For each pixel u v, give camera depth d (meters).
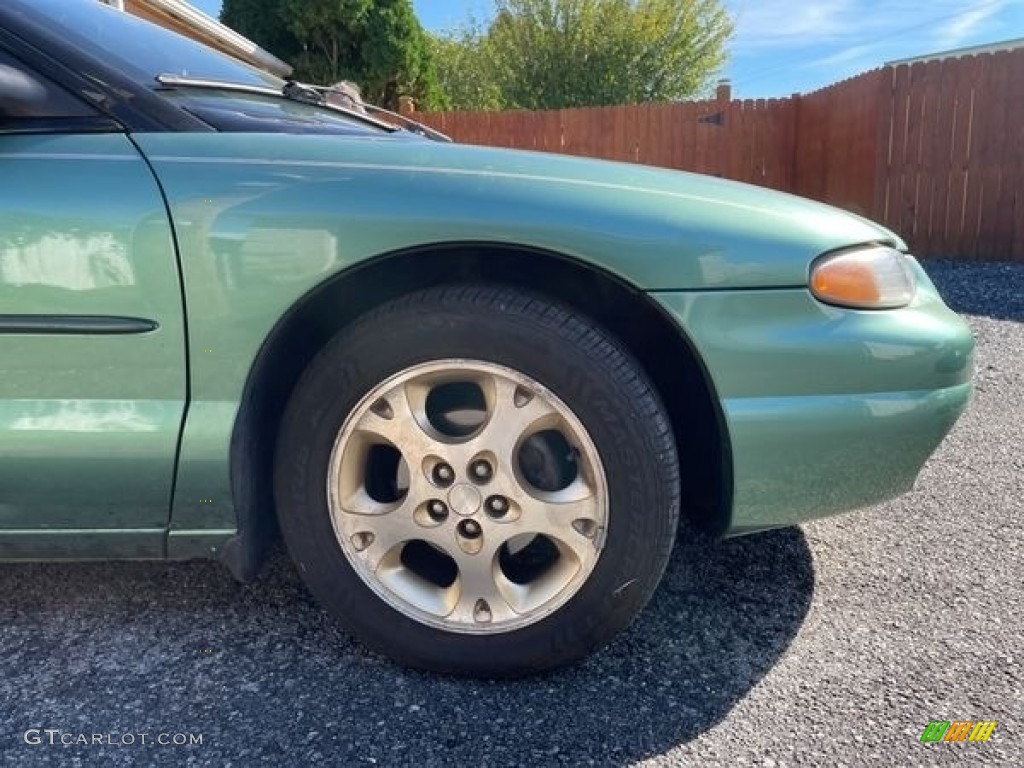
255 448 1.80
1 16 1.79
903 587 2.20
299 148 1.73
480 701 1.75
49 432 1.68
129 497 1.72
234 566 1.78
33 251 1.64
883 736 1.62
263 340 1.68
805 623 2.03
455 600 1.80
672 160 10.72
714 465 1.84
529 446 1.75
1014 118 7.50
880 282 1.75
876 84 8.48
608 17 18.39
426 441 1.75
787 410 1.68
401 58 15.41
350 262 1.65
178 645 1.95
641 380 1.70
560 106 18.50
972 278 6.76
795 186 10.83
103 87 1.78
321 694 1.77
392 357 1.71
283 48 15.34
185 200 1.65
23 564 2.33
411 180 1.68
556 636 1.75
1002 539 2.47
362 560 1.81
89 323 1.65
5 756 1.58
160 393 1.69
